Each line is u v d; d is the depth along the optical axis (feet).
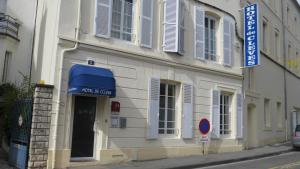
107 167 39.42
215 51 58.70
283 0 95.35
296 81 101.65
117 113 43.14
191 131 51.62
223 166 44.14
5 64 53.67
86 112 41.37
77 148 40.22
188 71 52.47
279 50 88.33
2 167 37.55
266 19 80.28
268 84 77.97
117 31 45.19
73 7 40.98
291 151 66.54
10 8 55.06
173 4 50.29
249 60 61.87
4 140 44.11
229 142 58.49
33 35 54.24
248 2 69.67
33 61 52.19
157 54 48.57
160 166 40.47
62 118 38.70
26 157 35.88
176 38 49.52
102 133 41.57
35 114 36.37
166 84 50.14
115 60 43.75
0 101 44.09
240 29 64.34
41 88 37.04
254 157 53.11
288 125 89.76
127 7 46.75
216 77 57.06
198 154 52.54
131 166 40.27
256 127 69.26
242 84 62.75
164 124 49.06
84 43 40.96
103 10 43.16
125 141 43.60
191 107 52.06
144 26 47.34
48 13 45.06
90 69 39.75
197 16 54.80
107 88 39.55
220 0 59.67
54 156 37.40
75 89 37.88
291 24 101.60
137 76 45.73
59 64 39.11
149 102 46.44
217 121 55.93
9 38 52.49
